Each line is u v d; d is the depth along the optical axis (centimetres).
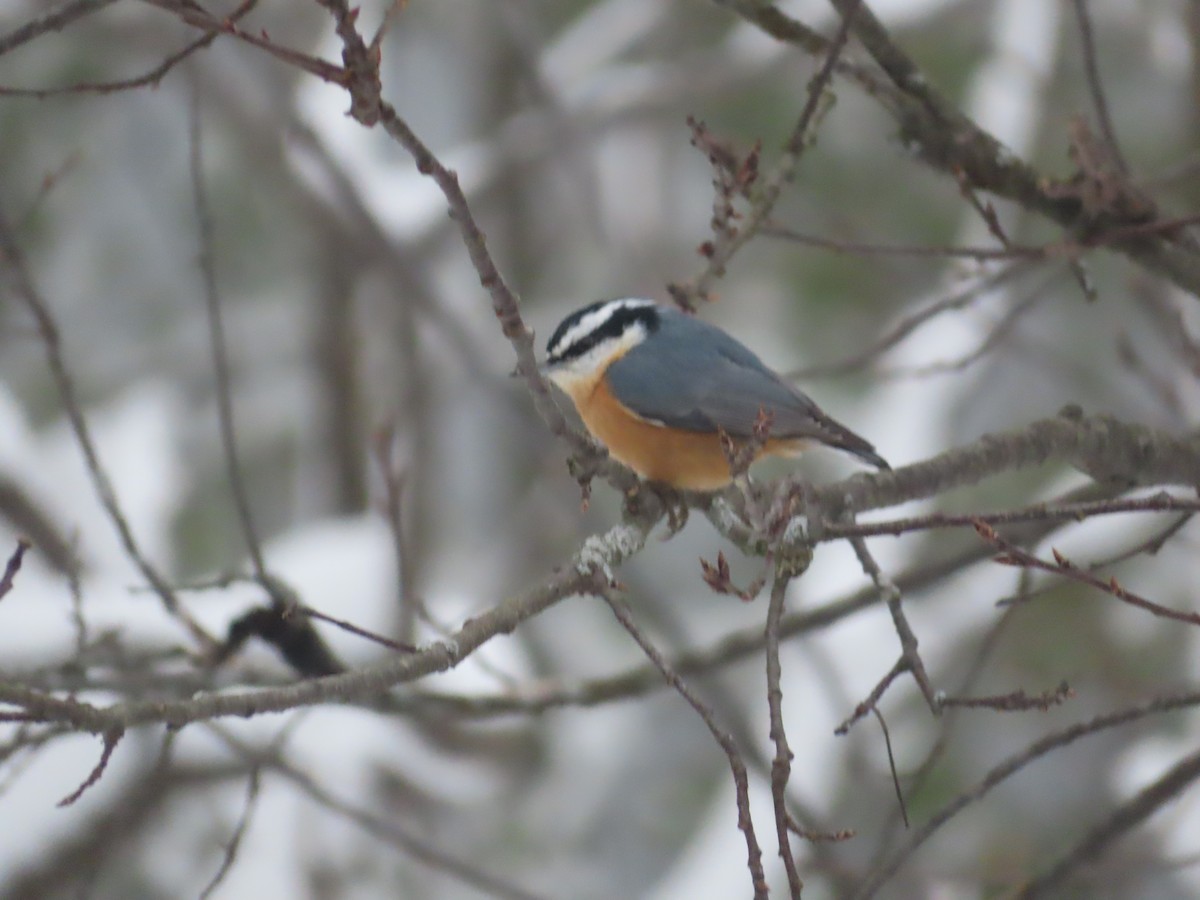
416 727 1200
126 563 1298
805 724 1202
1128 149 1416
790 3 1491
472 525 1550
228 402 807
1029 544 816
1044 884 786
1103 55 1460
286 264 1680
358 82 413
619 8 1673
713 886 1151
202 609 1048
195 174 805
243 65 1495
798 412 759
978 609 1253
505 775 1344
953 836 1221
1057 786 1238
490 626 518
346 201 1432
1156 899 1130
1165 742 1234
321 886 1133
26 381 1550
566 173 1591
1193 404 1178
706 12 1759
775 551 520
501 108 1680
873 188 1525
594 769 1392
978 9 1466
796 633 898
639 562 1497
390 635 1030
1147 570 1262
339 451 1575
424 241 1515
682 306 725
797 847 1136
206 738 1037
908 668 550
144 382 1598
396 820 1191
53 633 993
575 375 786
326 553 1121
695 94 1551
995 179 765
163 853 1091
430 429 1578
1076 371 1265
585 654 1452
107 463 1473
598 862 1344
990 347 862
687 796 1384
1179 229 769
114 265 1619
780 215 1494
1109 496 734
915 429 1280
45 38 1592
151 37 1512
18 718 417
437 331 1524
